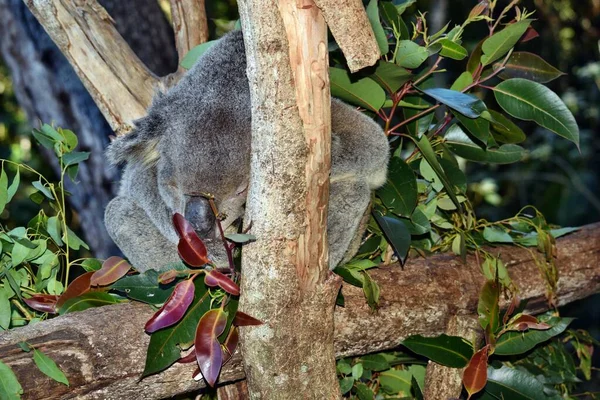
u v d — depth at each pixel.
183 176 3.94
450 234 4.62
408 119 4.40
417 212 4.36
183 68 5.12
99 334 3.24
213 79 4.17
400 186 4.27
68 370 3.12
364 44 3.04
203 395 4.05
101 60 4.86
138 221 4.61
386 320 4.00
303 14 2.90
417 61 3.99
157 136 4.20
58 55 6.95
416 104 4.49
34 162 10.59
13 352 3.05
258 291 3.15
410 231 4.33
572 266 4.85
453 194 4.12
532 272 4.63
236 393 3.85
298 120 2.93
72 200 7.41
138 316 3.37
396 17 4.29
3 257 3.89
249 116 3.99
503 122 4.37
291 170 2.97
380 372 4.43
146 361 3.15
